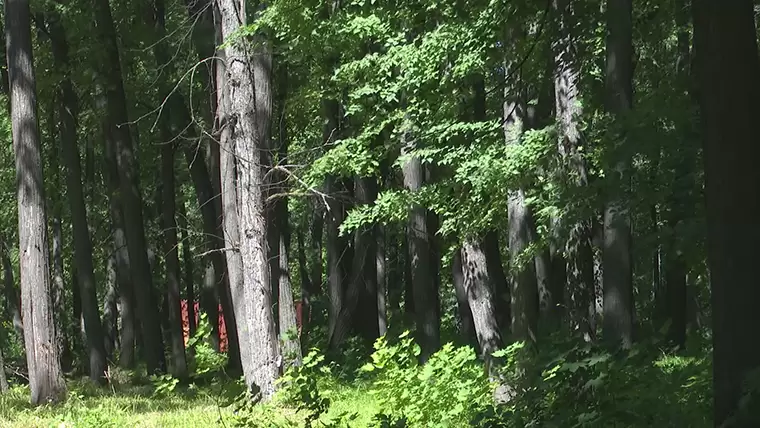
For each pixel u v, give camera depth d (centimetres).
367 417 1201
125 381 2362
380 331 2934
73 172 2430
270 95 1878
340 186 2762
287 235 3033
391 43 1488
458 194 1500
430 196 1518
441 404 980
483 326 1475
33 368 1722
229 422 1192
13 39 1780
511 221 1370
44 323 1741
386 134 1645
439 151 1447
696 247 964
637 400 669
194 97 2755
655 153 949
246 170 1628
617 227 1003
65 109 2431
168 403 1570
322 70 1972
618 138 954
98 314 2420
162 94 2523
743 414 536
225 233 1730
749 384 537
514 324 1329
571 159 1179
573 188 1029
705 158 582
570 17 989
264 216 1645
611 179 986
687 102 927
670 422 655
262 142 1866
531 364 736
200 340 1573
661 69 1667
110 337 3559
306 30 1579
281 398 995
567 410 682
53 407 1638
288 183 1889
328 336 2875
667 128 955
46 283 1756
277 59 2305
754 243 562
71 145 2428
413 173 1639
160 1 2573
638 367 705
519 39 1062
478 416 741
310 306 3612
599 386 673
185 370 2594
